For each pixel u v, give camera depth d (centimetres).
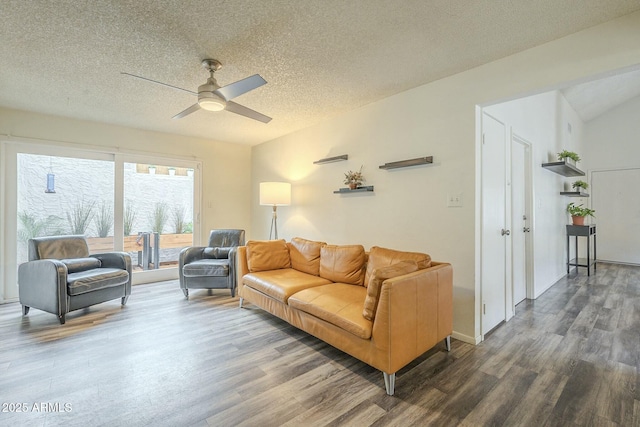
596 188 626
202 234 499
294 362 218
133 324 287
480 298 253
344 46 216
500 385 188
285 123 408
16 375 198
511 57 227
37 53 225
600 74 189
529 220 365
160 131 450
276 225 490
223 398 175
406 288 189
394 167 298
